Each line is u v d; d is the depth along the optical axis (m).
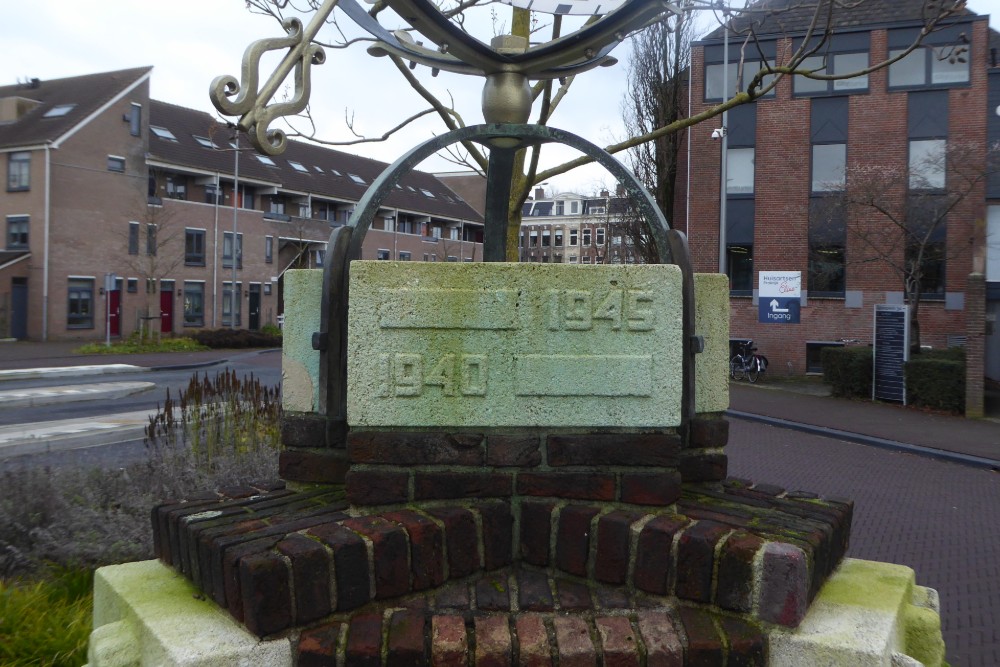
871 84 23.44
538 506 2.60
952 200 19.69
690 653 2.21
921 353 19.69
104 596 2.70
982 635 5.03
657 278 2.56
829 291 24.12
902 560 6.76
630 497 2.58
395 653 2.17
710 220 24.84
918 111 23.14
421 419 2.55
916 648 2.60
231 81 2.37
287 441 3.06
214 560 2.34
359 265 2.53
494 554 2.58
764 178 24.42
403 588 2.37
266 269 45.94
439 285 2.54
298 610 2.19
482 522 2.56
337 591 2.26
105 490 5.64
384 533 2.35
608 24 2.79
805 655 2.21
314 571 2.22
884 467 11.31
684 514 2.67
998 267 22.05
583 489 2.60
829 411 16.77
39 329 35.06
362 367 2.55
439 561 2.45
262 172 46.62
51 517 4.91
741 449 12.71
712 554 2.34
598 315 2.54
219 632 2.22
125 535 4.76
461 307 2.54
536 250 70.00
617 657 2.18
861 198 20.41
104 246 37.25
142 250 38.62
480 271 2.55
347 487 2.57
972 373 15.77
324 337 2.78
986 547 7.16
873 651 2.15
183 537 2.60
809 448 12.89
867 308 23.67
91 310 36.75
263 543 2.30
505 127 2.90
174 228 40.34
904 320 17.81
